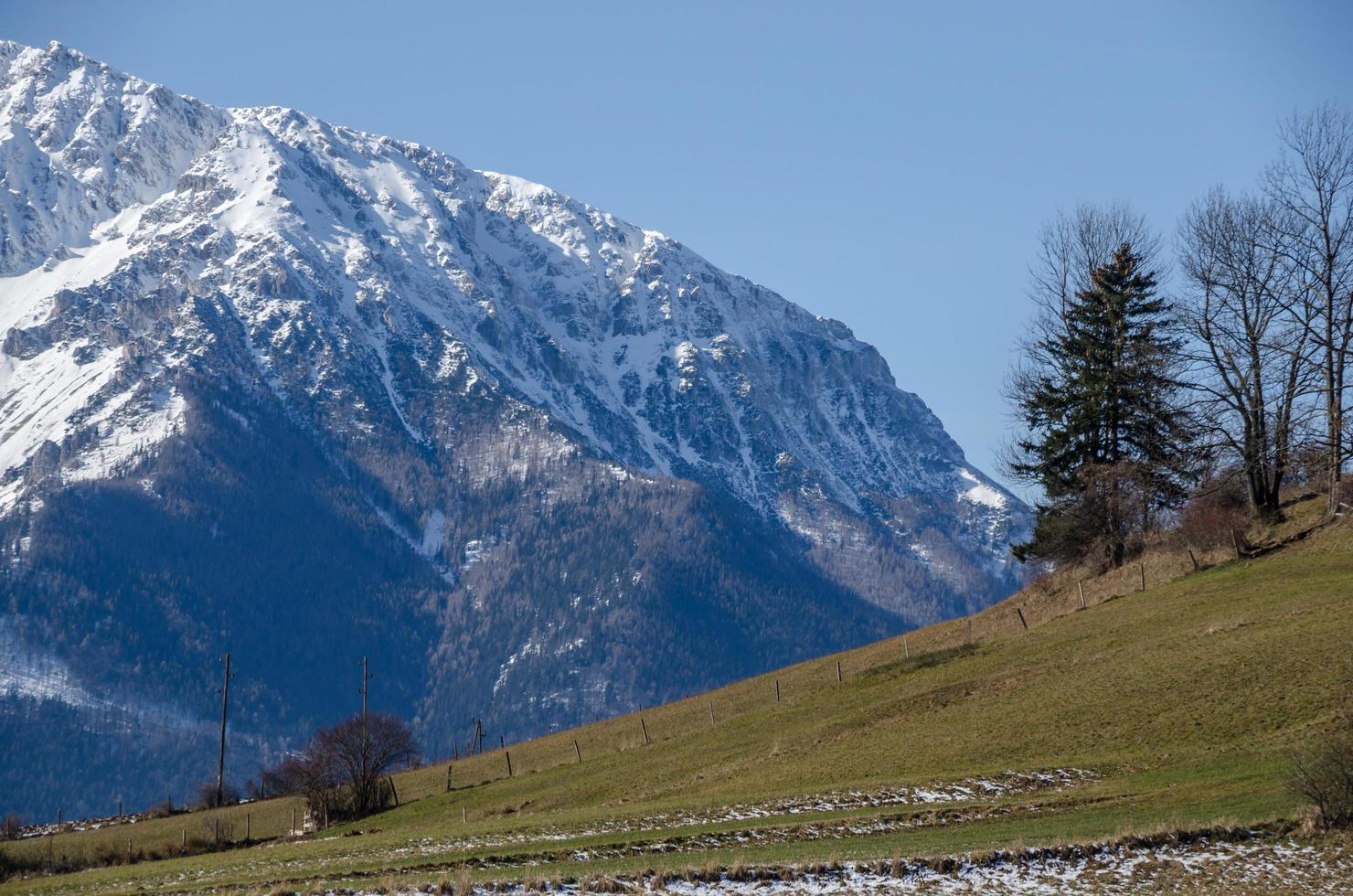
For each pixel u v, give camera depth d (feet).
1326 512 270.67
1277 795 151.33
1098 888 132.26
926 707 238.48
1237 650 208.95
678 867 148.66
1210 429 272.92
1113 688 212.02
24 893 196.54
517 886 145.38
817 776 209.46
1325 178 255.91
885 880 139.64
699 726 289.94
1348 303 252.21
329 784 298.35
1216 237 274.36
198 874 198.59
